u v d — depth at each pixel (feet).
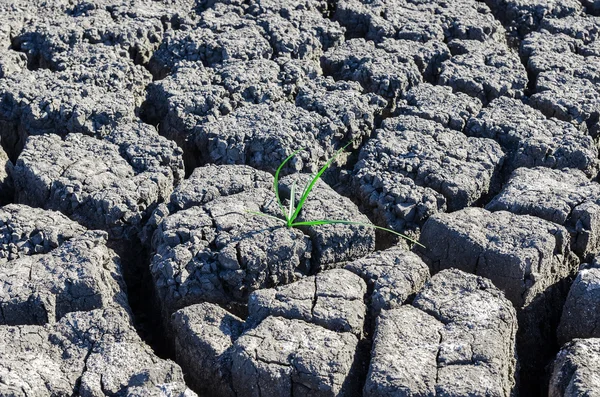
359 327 3.10
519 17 4.93
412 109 4.11
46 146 3.78
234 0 4.77
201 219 3.43
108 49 4.32
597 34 4.79
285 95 4.18
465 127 4.06
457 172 3.77
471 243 3.38
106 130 3.97
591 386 2.87
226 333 3.10
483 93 4.27
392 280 3.22
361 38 4.63
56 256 3.30
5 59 4.24
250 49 4.37
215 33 4.49
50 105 3.96
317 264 3.41
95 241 3.37
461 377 2.89
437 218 3.47
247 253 3.32
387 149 3.85
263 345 3.00
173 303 3.29
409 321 3.06
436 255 3.45
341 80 4.35
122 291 3.34
